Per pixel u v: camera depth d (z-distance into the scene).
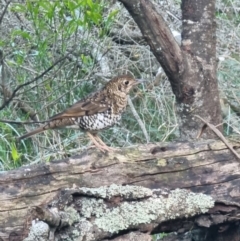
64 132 13.41
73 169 7.24
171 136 13.66
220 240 8.12
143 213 7.22
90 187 7.23
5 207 6.89
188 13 9.78
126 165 7.42
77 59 12.29
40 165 7.18
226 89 13.88
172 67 9.64
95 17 10.62
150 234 7.48
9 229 6.79
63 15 10.98
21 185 7.03
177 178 7.52
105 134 13.61
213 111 9.80
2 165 12.11
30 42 12.27
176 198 7.39
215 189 7.54
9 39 12.64
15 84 13.16
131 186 7.30
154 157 7.54
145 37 9.57
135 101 14.43
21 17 13.44
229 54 14.63
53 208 6.80
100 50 13.77
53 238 6.65
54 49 12.12
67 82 12.67
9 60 12.82
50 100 12.91
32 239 6.46
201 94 9.73
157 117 14.06
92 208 7.05
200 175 7.57
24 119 12.85
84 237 6.94
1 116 12.76
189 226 7.65
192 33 9.74
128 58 14.52
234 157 7.68
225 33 15.19
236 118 13.73
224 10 15.71
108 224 7.05
